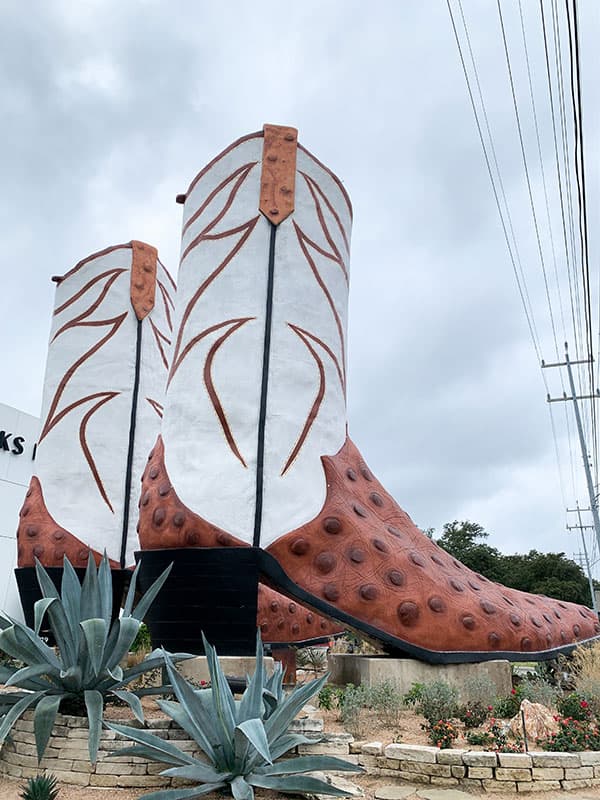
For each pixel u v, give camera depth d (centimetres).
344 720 884
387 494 1298
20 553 1636
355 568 1114
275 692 760
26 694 758
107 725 673
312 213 1325
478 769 726
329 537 1136
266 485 1149
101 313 1762
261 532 1124
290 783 601
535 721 834
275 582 1107
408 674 1078
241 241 1270
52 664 764
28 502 1669
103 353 1739
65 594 826
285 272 1263
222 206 1302
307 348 1247
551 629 1284
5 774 730
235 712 665
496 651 1146
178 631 1090
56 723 743
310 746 764
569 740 788
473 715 895
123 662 1218
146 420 1742
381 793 700
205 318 1248
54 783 639
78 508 1645
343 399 1318
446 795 697
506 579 5719
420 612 1103
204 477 1153
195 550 1111
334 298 1326
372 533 1162
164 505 1159
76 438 1688
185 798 604
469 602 1158
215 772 628
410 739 834
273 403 1194
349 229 1431
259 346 1218
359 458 1307
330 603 1090
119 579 1628
